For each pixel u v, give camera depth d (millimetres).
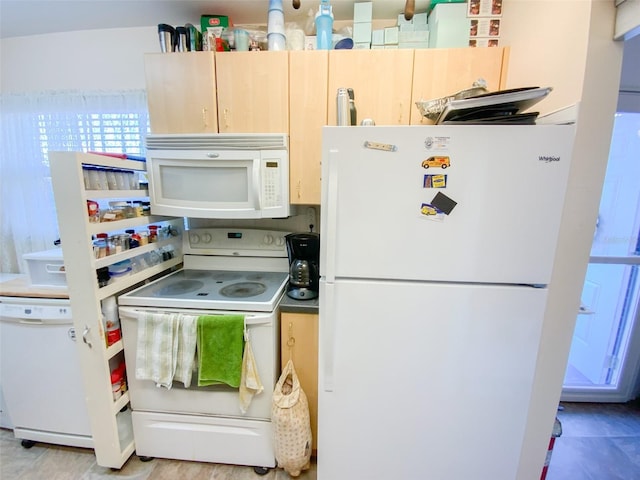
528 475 1293
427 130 985
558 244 1089
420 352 1121
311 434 1462
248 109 1488
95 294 1273
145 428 1481
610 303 1994
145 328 1361
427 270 1068
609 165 1810
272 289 1549
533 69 1213
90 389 1364
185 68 1480
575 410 1954
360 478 1256
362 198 1038
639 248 1871
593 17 952
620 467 1554
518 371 1107
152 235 1645
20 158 1972
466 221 1023
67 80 1930
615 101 995
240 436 1448
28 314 1423
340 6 1577
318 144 1488
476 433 1168
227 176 1507
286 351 1450
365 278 1099
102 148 1931
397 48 1502
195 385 1420
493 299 1062
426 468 1219
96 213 1282
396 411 1177
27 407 1535
